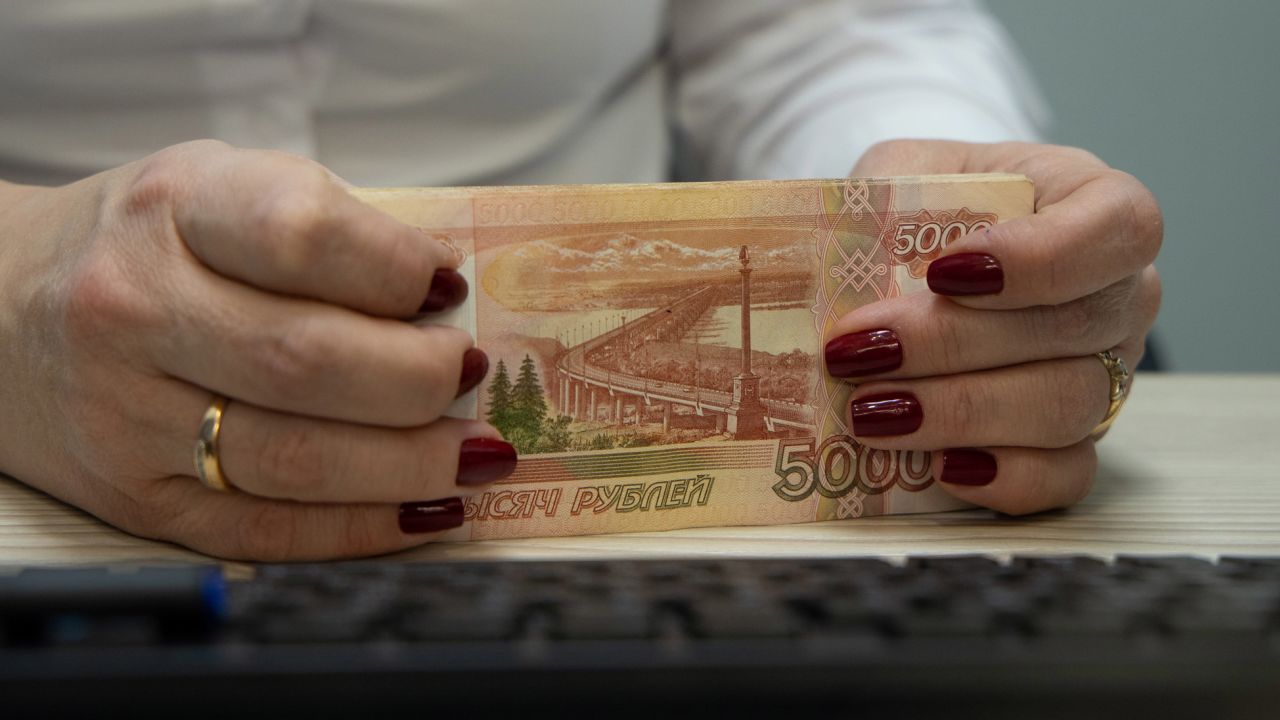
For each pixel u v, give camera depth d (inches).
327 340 19.5
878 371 25.3
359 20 42.5
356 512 22.3
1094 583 16.6
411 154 46.7
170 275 20.3
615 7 47.4
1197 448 35.4
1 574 14.6
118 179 23.2
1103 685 12.8
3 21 38.1
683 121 58.1
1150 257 24.8
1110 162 86.7
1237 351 87.4
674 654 13.0
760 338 25.5
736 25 55.2
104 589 13.5
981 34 55.2
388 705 12.5
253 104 42.8
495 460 22.1
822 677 12.7
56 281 22.2
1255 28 83.4
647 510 25.4
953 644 13.4
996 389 25.2
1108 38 85.0
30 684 12.2
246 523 22.1
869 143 43.9
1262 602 15.0
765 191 25.2
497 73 45.6
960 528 26.1
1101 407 26.4
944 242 26.3
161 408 21.1
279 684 12.5
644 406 25.0
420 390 20.3
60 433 23.2
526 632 13.9
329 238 19.4
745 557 23.0
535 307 24.1
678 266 24.9
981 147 32.1
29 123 41.5
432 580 16.8
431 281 21.1
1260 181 85.4
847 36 51.9
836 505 26.7
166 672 12.4
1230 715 12.8
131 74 40.6
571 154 51.8
